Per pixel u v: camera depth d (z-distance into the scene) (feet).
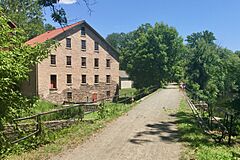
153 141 37.81
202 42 249.96
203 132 44.14
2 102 23.45
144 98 107.76
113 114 61.05
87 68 165.07
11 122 25.45
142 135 41.60
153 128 47.19
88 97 165.58
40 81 139.85
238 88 86.07
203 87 235.20
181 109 74.02
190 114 64.90
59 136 38.75
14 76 23.52
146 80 229.04
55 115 59.88
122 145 35.42
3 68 22.11
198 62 238.27
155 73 224.33
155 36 226.17
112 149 33.45
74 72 158.30
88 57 165.58
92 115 60.64
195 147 34.63
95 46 169.27
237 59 103.30
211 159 29.53
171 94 131.23
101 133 42.32
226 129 41.14
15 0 157.48
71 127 45.78
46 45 28.99
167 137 40.42
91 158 29.84
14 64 23.49
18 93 25.04
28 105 26.55
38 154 30.22
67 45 154.51
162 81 226.79
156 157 30.45
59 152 31.55
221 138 39.65
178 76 231.71
